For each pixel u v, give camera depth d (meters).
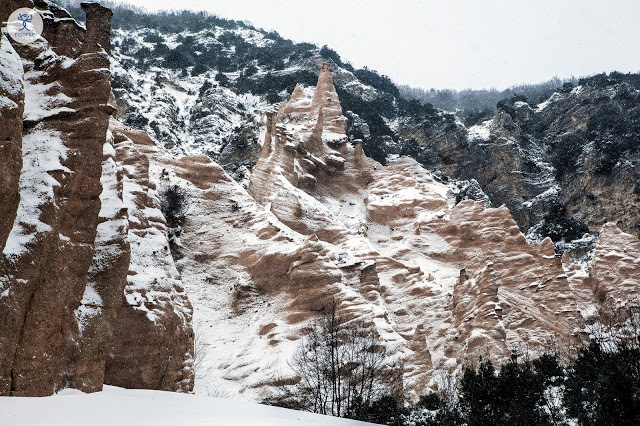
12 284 17.20
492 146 147.12
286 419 18.14
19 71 16.56
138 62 150.62
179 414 16.62
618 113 142.38
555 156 139.38
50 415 14.59
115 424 14.23
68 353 19.81
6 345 17.03
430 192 92.25
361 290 54.50
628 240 74.75
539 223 122.81
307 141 94.50
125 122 117.12
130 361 29.89
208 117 126.19
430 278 68.44
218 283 54.44
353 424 18.83
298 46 196.38
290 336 46.75
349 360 40.94
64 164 20.33
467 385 32.12
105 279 22.69
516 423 28.25
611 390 25.88
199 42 186.75
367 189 94.94
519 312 66.75
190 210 60.47
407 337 54.75
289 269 51.84
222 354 45.97
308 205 74.00
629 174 116.31
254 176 77.88
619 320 61.78
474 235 80.12
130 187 38.78
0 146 15.57
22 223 17.80
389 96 183.50
